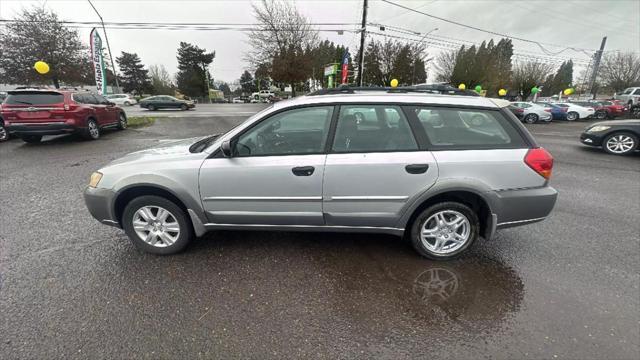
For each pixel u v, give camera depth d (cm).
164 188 267
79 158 691
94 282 250
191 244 311
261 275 262
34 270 264
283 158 262
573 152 845
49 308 220
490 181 258
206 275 261
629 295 238
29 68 1805
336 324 210
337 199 264
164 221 286
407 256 292
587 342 193
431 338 199
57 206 409
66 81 1994
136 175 269
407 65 3534
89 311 218
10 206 408
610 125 816
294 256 291
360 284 252
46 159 680
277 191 265
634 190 501
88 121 898
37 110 780
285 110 268
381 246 309
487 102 271
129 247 304
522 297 237
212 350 189
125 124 1232
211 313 218
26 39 1775
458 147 261
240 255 292
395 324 211
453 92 299
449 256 283
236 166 262
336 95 273
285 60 2595
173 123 1519
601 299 233
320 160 259
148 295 236
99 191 275
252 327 207
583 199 456
